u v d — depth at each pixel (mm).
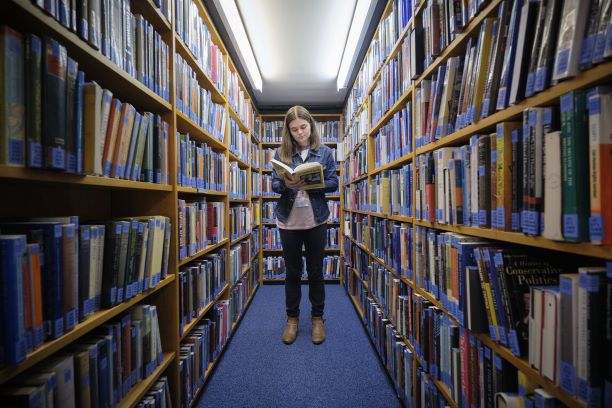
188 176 1327
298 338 2049
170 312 1142
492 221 732
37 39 535
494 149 723
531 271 684
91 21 684
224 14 1872
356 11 1954
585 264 695
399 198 1526
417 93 1228
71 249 633
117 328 811
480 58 771
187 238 1300
